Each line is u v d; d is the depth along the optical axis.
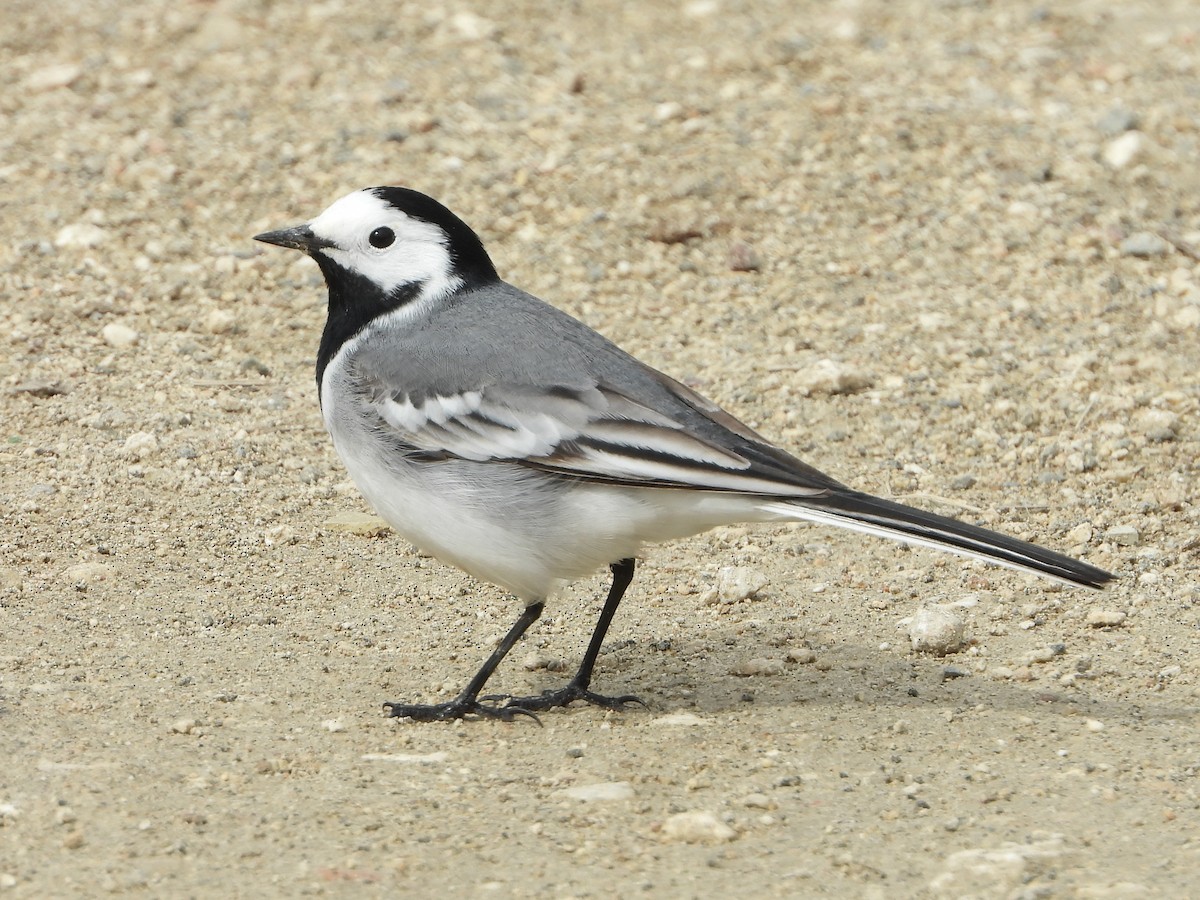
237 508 12.94
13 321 15.54
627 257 17.03
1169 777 9.09
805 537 13.02
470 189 17.84
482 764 9.31
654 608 11.92
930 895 7.76
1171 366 15.23
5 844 8.08
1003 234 17.34
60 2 22.14
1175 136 19.00
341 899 7.66
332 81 20.11
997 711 10.10
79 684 10.08
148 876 7.80
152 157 18.33
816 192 18.02
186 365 15.16
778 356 15.45
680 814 8.45
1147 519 12.95
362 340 10.59
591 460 9.76
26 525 12.37
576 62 20.83
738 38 21.55
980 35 21.81
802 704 10.28
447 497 10.02
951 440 14.16
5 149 18.41
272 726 9.68
